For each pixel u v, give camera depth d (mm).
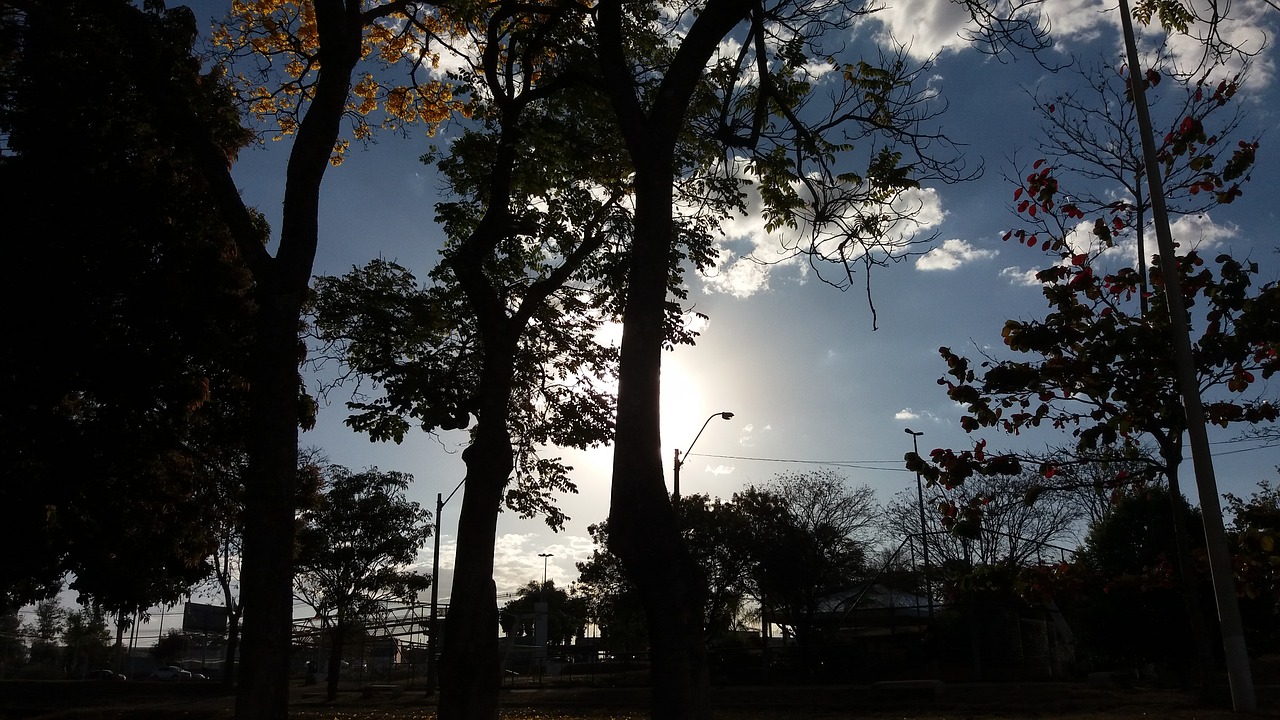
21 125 17562
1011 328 12766
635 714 25359
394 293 19234
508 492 20297
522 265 19188
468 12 15266
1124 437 13242
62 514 19938
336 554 35969
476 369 19531
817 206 11430
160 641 83938
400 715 24281
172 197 19016
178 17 16609
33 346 17469
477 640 12688
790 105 13352
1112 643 24234
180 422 20219
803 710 25281
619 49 9695
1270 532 11812
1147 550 23703
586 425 20031
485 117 17578
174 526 21750
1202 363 12664
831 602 46125
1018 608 36500
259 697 11289
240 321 19906
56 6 16609
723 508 43062
